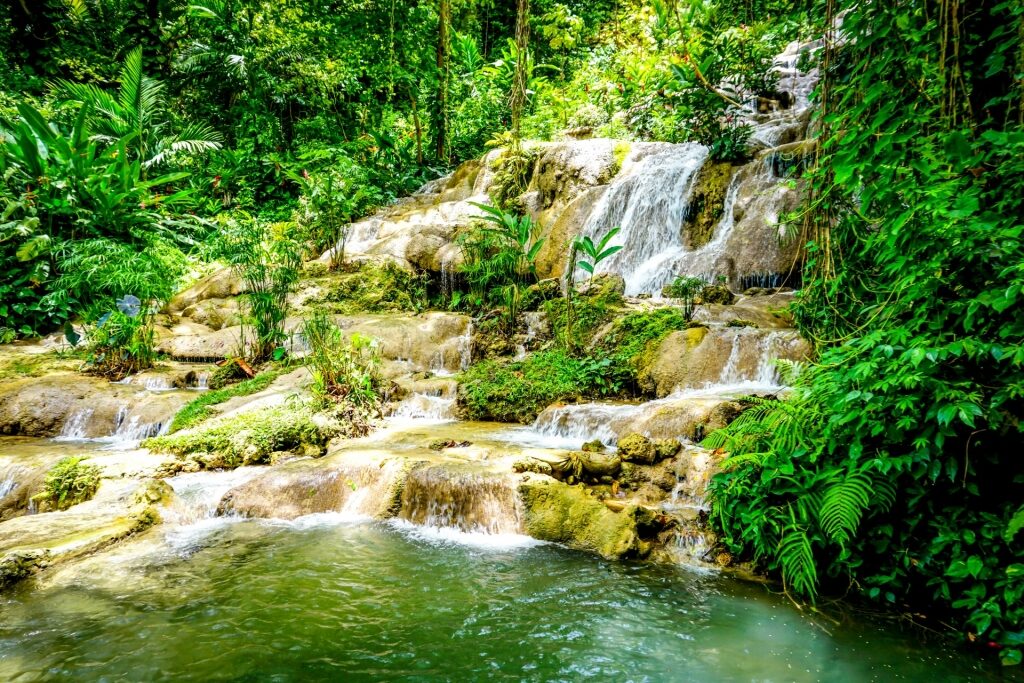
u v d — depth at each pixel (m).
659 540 3.66
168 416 5.98
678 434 4.72
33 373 7.10
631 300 7.84
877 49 3.43
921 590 2.93
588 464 4.28
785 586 3.15
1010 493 2.76
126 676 2.29
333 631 2.66
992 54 2.90
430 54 15.99
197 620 2.74
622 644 2.59
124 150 10.38
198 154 14.06
